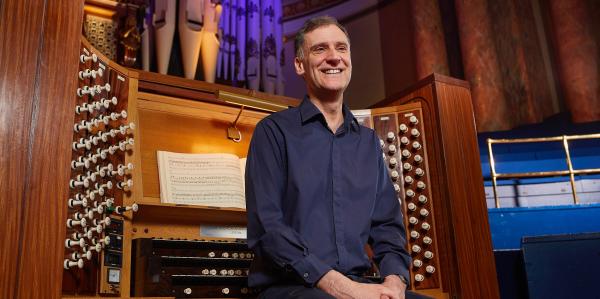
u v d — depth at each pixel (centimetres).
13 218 117
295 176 147
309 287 129
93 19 230
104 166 172
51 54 130
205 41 335
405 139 229
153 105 203
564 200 379
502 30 427
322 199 149
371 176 157
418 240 218
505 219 294
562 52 402
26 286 117
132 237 187
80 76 160
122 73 192
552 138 334
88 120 165
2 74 121
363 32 508
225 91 208
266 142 152
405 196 224
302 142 152
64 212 127
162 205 182
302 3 535
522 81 414
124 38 231
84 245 149
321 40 160
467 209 218
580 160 388
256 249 138
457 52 448
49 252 122
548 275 222
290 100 240
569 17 401
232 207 195
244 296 180
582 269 221
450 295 210
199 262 179
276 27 418
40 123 125
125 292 172
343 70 159
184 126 207
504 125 409
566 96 400
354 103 499
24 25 126
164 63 315
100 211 157
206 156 204
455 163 222
